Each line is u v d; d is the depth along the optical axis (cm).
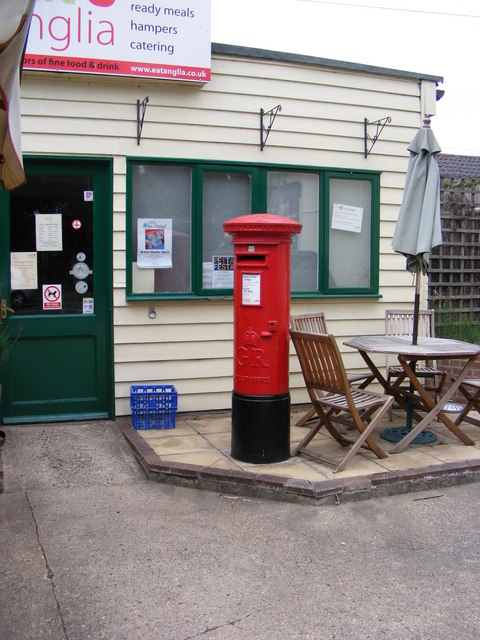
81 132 608
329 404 522
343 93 698
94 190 623
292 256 702
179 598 343
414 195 582
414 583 361
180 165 644
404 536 418
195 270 649
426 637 311
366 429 516
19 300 611
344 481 473
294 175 693
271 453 512
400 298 740
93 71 587
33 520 435
